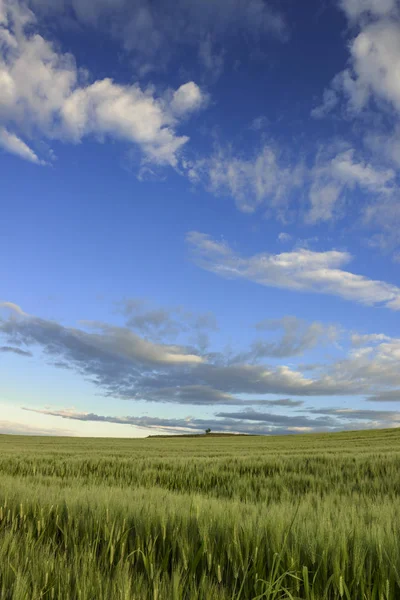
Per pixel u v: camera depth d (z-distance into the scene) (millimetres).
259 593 2822
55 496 5348
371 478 11102
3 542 3504
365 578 2855
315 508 5035
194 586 2691
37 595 2615
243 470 13281
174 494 6109
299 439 64375
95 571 2947
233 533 3441
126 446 41562
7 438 69750
